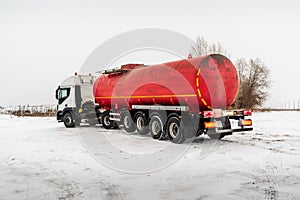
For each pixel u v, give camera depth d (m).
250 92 33.19
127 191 5.06
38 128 16.67
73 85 16.55
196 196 4.69
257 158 7.30
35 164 7.30
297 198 4.47
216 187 5.11
